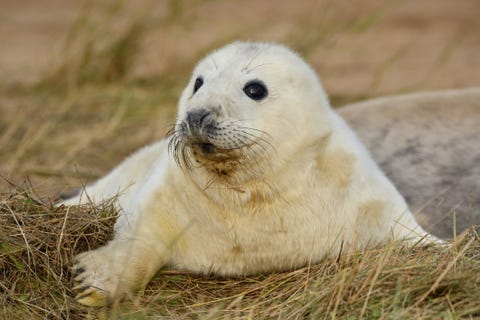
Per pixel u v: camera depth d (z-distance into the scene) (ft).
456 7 177.17
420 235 56.44
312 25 127.03
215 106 50.65
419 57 143.54
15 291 52.70
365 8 168.96
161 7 155.74
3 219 55.93
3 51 145.18
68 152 88.69
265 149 51.44
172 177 55.21
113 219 58.75
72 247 55.93
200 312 51.03
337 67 136.26
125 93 108.88
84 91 112.47
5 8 181.88
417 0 181.68
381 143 73.97
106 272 53.06
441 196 70.03
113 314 48.70
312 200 53.47
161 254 54.70
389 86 125.80
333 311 46.75
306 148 52.85
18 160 86.12
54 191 76.84
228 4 178.70
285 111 52.37
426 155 72.54
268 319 49.01
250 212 53.06
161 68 122.93
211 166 51.67
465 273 49.32
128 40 120.37
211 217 53.67
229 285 55.01
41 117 101.71
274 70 53.36
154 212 55.47
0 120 99.76
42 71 124.16
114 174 68.13
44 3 186.70
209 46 119.85
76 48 122.11
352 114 77.82
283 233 53.67
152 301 51.88
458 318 46.03
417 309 46.39
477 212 68.69
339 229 54.54
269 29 148.97
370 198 55.93
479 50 148.25
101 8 151.84
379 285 48.78
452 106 76.28
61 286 53.01
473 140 72.59
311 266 54.70
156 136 95.76
